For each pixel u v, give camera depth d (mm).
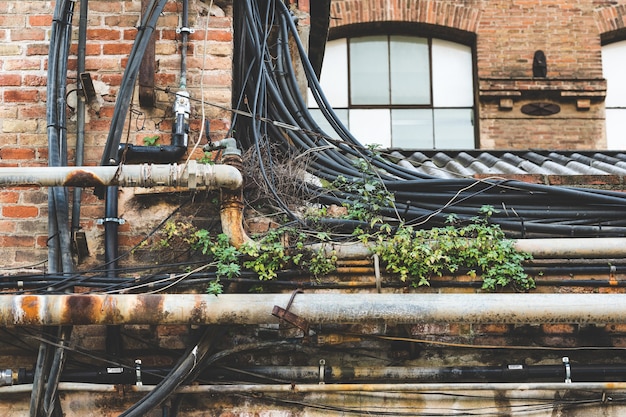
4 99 8406
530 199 8383
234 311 7176
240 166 7789
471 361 7832
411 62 22188
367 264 7832
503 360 7840
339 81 21938
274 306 7199
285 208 8133
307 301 7238
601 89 22047
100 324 7191
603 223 8352
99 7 8633
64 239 7820
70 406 7504
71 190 8125
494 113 21812
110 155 7762
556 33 22484
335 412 7594
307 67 9500
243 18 9273
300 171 8547
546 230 8234
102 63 8492
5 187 7965
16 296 7129
